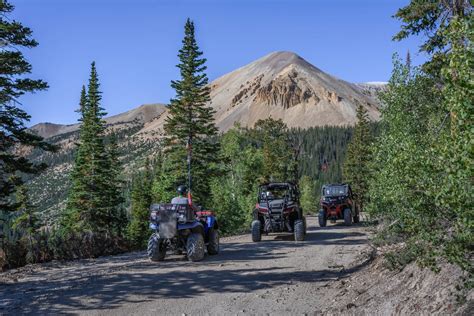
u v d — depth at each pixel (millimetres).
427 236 5789
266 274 10398
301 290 8711
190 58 33312
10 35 17125
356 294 7531
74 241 15320
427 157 4914
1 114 17141
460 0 12141
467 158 3762
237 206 40469
